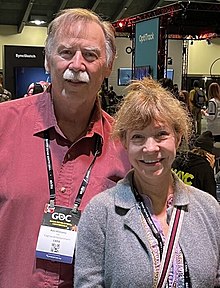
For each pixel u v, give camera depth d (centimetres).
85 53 152
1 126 162
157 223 141
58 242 152
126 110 141
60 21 154
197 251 139
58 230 153
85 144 163
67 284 153
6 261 155
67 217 154
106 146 166
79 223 145
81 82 151
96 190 159
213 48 1766
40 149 160
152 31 780
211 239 145
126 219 139
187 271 136
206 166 290
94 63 153
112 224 140
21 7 1516
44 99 166
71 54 151
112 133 150
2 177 157
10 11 1546
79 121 161
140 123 139
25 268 154
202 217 146
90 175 160
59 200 156
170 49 1616
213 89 766
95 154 164
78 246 143
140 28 830
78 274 141
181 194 146
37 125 162
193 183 284
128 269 134
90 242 141
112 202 143
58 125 161
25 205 154
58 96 157
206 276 138
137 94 141
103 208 142
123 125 142
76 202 156
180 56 1628
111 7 1542
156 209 144
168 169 143
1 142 160
